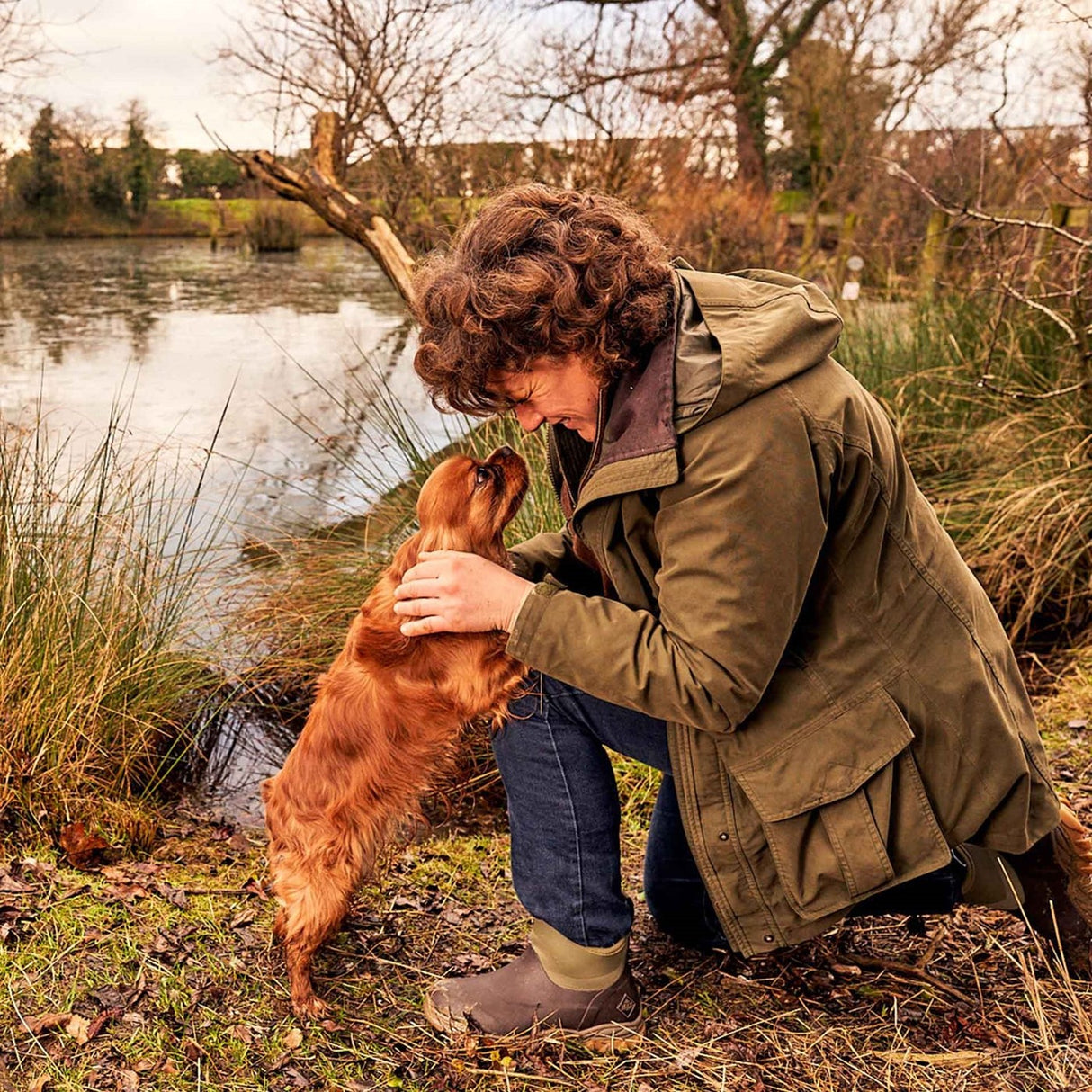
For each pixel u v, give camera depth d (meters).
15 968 2.30
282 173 6.86
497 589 1.96
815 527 1.76
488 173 7.57
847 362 5.88
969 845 2.20
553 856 2.13
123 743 3.57
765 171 15.50
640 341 1.80
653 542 1.90
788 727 1.91
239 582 4.40
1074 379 5.11
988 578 4.67
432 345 1.85
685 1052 2.16
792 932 2.01
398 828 2.50
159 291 14.48
